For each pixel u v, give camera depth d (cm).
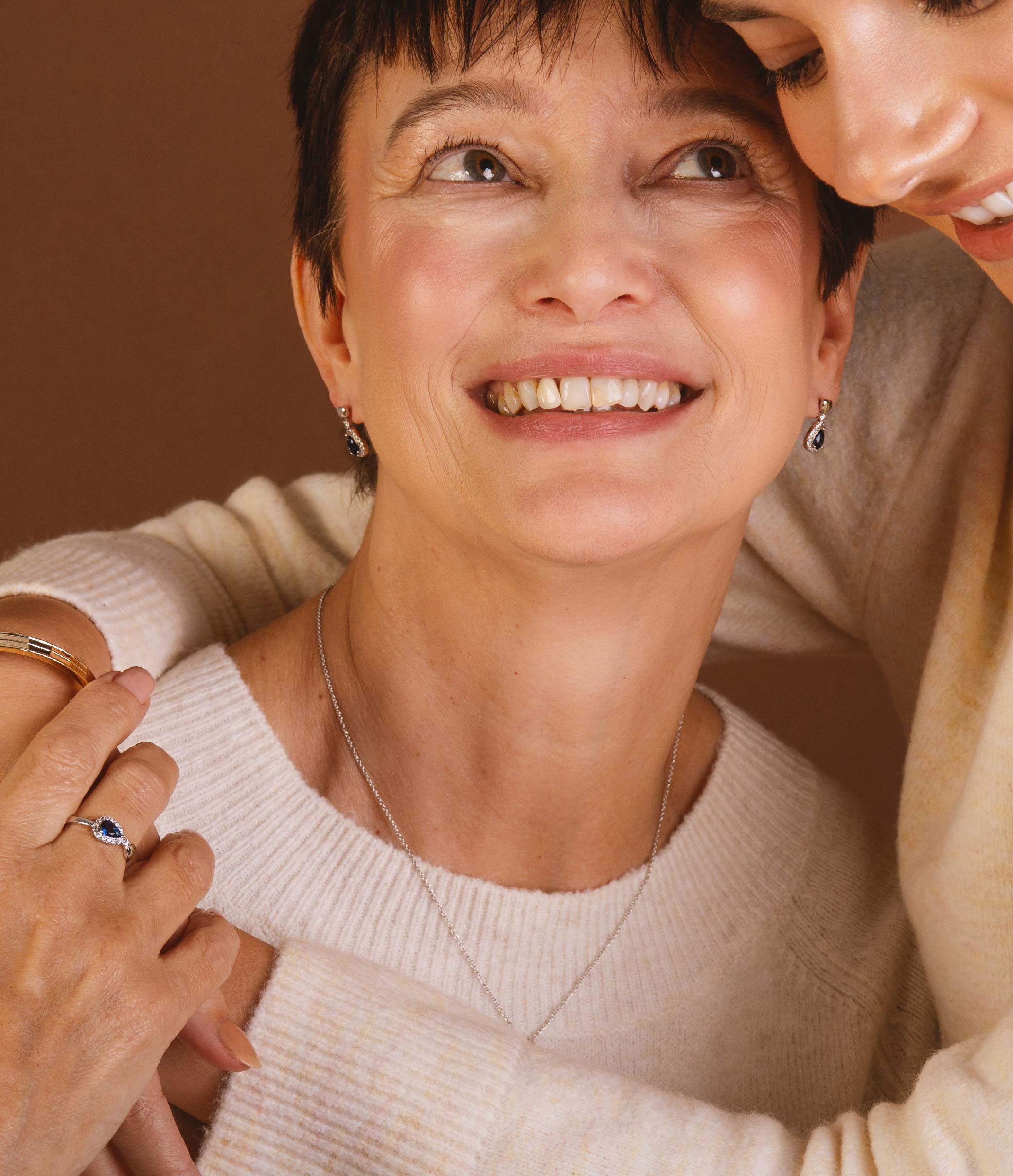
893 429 127
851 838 134
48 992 86
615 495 95
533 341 94
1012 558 115
